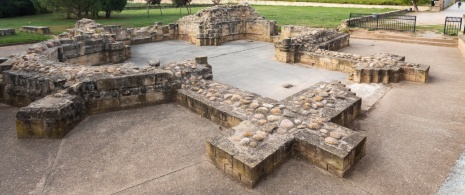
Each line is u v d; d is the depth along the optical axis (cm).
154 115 884
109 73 935
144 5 5269
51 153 691
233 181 579
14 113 920
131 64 1039
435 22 2784
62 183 585
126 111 916
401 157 650
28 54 1164
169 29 2294
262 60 1627
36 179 597
